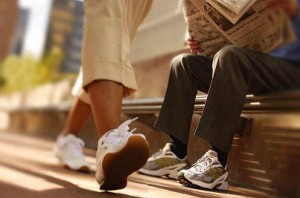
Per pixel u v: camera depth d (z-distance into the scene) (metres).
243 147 1.26
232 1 1.07
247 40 1.14
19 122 6.22
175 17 1.60
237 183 1.27
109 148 1.07
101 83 1.18
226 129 1.12
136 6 1.40
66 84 4.25
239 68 1.13
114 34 1.21
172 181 1.41
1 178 1.40
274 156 1.12
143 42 1.74
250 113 1.25
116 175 1.11
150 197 1.11
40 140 4.45
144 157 1.08
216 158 1.23
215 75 1.14
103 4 1.22
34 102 5.59
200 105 1.32
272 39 1.10
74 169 1.77
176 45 1.58
